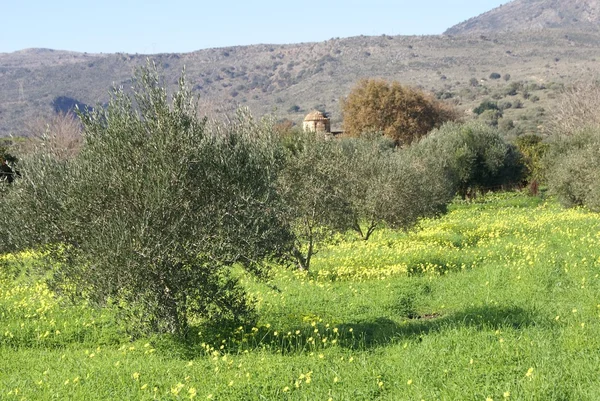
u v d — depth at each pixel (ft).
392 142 169.78
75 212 33.45
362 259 67.77
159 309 34.58
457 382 25.32
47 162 35.73
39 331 39.52
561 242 67.21
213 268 35.32
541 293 45.01
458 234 86.79
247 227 35.50
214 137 36.52
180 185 33.78
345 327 40.14
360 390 25.70
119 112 34.91
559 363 26.81
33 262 36.70
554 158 131.34
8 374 30.45
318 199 60.85
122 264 32.27
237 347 34.50
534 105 455.63
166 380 28.09
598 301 40.22
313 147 62.49
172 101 34.76
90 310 42.86
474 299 46.06
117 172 33.58
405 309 46.32
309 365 29.68
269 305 45.91
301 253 64.54
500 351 29.07
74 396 25.96
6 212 35.65
